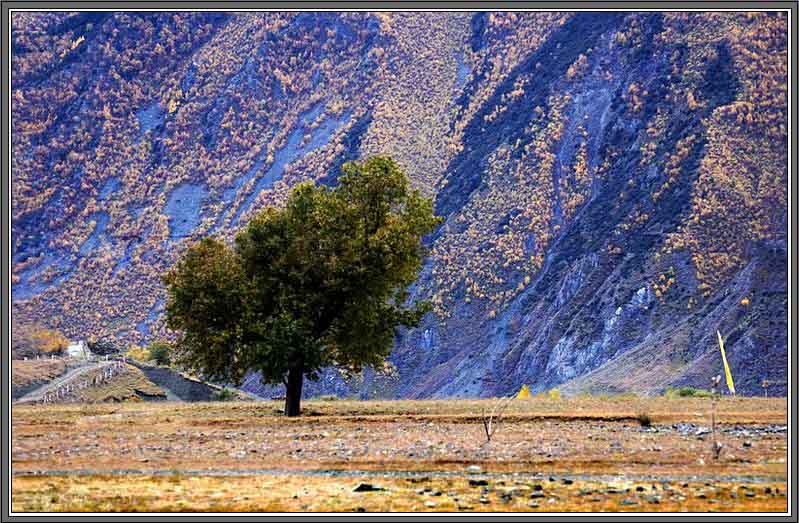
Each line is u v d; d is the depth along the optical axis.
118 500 36.34
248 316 63.59
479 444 47.09
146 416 63.59
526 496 35.94
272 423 57.88
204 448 47.84
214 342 63.19
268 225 66.19
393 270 65.69
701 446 45.84
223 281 64.00
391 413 62.97
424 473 40.59
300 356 63.22
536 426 54.09
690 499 35.31
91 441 50.72
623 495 35.97
